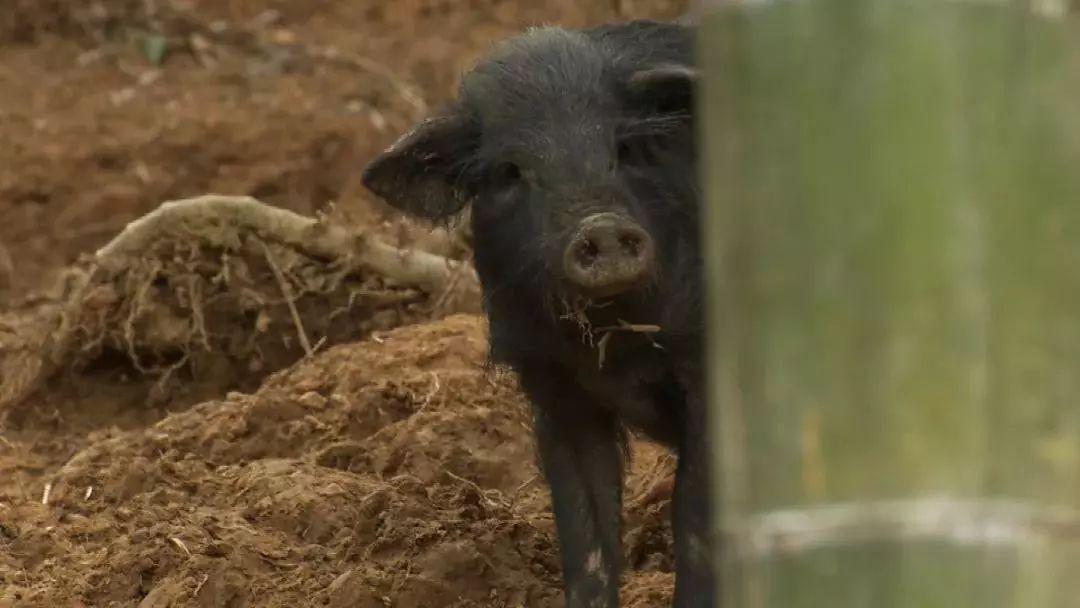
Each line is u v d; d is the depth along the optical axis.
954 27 4.99
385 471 14.62
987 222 5.02
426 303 18.81
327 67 28.81
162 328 18.52
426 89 27.89
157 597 12.28
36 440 17.62
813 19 5.08
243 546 12.80
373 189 11.77
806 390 5.14
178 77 28.73
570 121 10.76
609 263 9.58
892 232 5.02
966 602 4.96
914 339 5.02
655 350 11.32
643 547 13.71
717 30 5.32
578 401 11.94
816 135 5.08
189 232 18.31
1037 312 5.09
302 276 18.55
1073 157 5.13
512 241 11.12
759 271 5.22
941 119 4.98
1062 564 4.98
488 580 12.60
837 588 5.07
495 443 15.14
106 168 25.45
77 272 18.84
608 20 29.31
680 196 11.05
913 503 5.02
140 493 14.51
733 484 5.39
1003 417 5.05
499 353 11.94
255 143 25.62
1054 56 5.11
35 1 30.44
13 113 27.05
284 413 15.72
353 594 12.05
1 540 13.91
